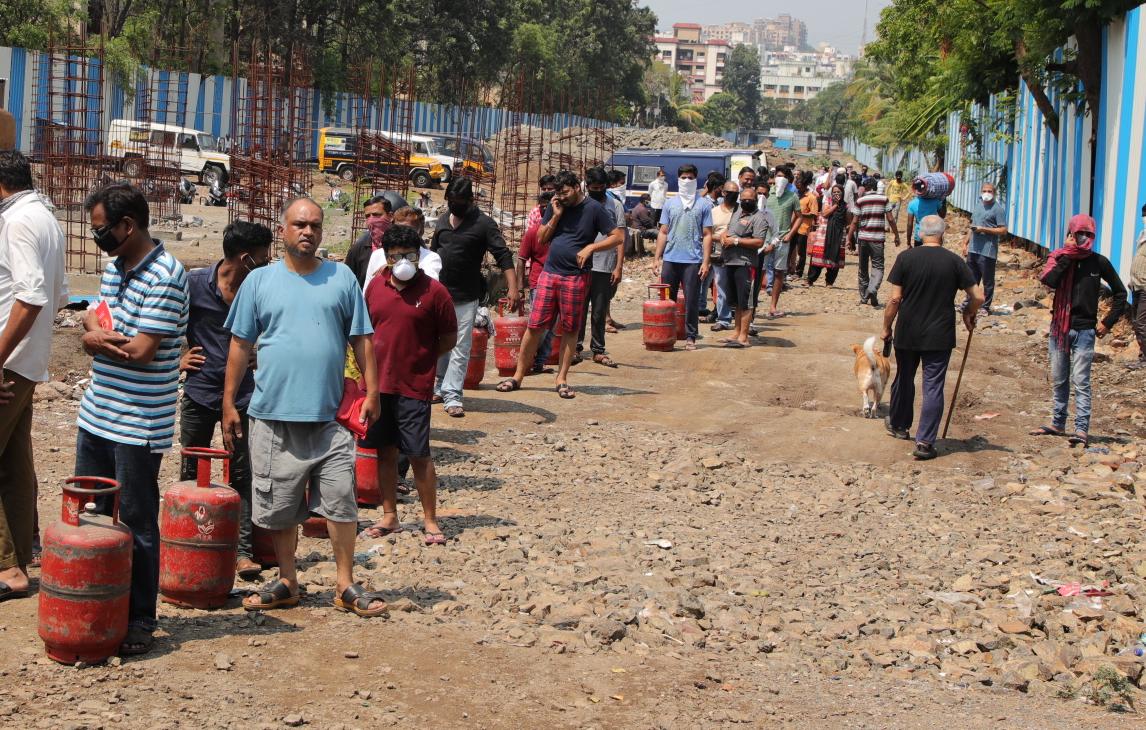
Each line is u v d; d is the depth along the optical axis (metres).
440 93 61.12
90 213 5.41
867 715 5.36
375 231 9.71
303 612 6.10
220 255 22.73
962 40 26.06
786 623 6.66
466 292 10.88
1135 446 10.95
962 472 10.27
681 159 33.47
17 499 6.05
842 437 11.08
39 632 5.16
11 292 5.93
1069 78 19.95
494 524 8.15
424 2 58.00
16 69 37.12
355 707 4.89
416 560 7.24
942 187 18.66
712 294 18.50
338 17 54.91
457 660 5.55
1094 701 5.75
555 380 13.14
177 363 5.58
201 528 5.93
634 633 6.25
